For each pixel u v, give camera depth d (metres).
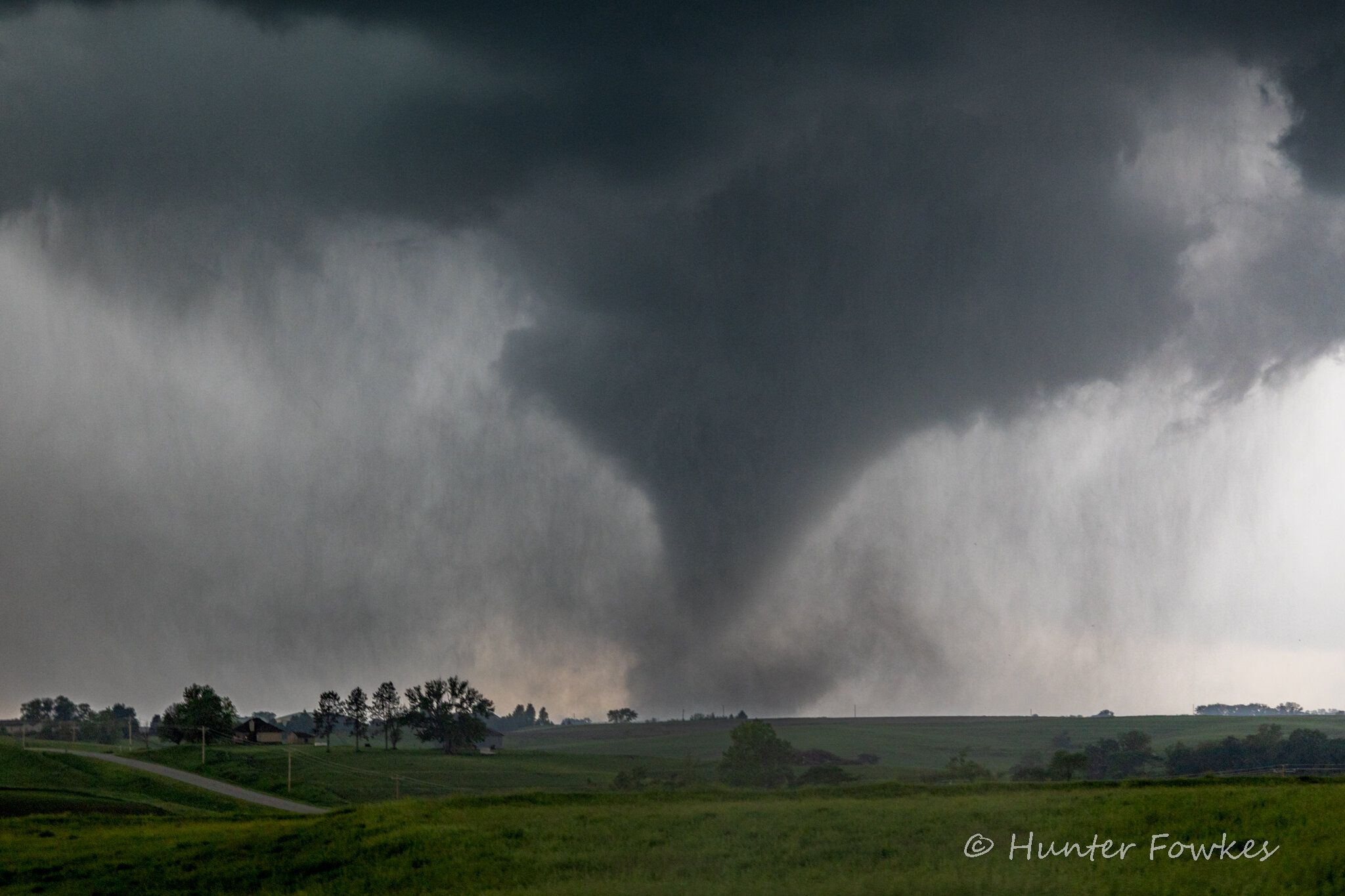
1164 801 57.59
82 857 63.75
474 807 69.38
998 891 43.31
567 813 64.56
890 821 56.53
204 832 72.00
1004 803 61.06
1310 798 55.66
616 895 45.56
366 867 55.09
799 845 52.72
